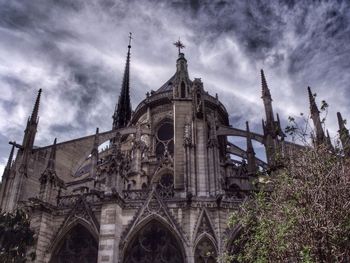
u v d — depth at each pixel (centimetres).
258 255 1803
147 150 4531
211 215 2875
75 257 2923
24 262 2630
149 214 2877
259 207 1997
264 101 4062
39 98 4225
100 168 4072
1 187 3634
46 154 3969
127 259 2789
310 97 3416
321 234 1565
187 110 3759
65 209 3109
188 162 3130
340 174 1720
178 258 2775
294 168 1905
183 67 4203
